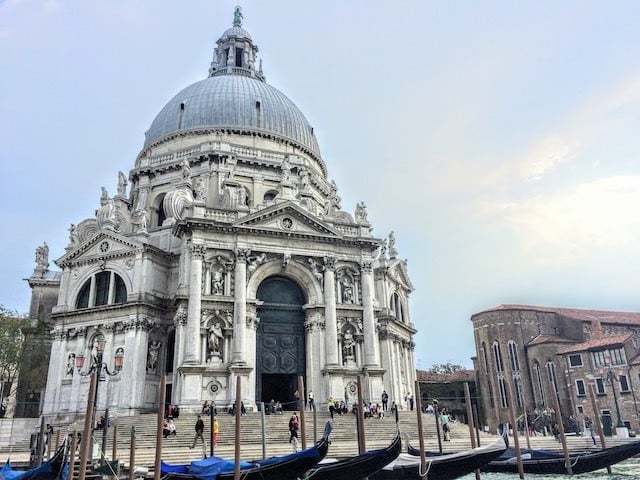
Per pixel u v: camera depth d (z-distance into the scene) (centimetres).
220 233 4628
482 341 8188
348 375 4625
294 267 4825
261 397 4841
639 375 6462
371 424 3938
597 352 6944
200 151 5878
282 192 5156
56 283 6094
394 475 2534
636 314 8844
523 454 3206
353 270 5006
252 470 2184
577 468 3016
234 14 8412
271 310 4794
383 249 5891
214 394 4219
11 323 5522
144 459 2855
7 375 5472
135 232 5253
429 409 5016
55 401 4772
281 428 3703
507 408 7644
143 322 4688
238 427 2139
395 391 5647
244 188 5706
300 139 6719
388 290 5938
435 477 2500
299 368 4728
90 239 5103
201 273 4478
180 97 6869
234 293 4528
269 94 6888
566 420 6831
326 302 4753
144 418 3769
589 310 8675
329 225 4956
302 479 2256
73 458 2112
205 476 2180
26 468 3012
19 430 4538
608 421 6650
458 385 8606
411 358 6569
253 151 6069
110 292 4900
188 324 4322
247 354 4447
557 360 7356
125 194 6172
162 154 6159
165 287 5044
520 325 7912
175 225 4819
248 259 4647
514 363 7788
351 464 2309
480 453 2548
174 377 4356
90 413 2033
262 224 4769
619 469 3316
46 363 5647
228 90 6656
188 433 3534
